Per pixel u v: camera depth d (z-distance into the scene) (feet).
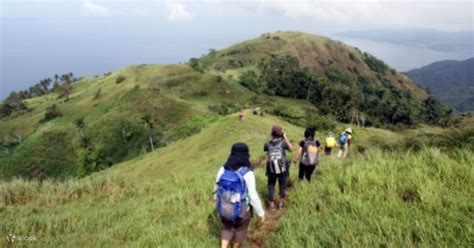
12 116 508.94
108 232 25.77
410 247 15.75
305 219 20.51
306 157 28.94
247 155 18.34
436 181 21.01
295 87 546.67
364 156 32.81
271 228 22.45
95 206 36.09
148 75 512.22
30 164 365.61
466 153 23.86
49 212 33.53
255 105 440.45
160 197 35.86
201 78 500.33
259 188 30.48
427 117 609.83
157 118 382.01
